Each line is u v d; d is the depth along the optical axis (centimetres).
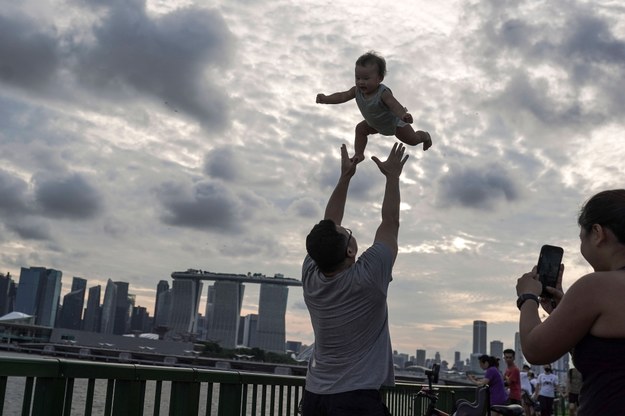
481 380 1241
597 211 251
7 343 18025
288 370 9319
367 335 365
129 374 450
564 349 242
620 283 235
